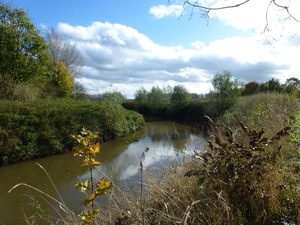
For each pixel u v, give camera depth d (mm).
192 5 2004
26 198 5969
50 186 6871
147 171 4441
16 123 10227
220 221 2342
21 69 18641
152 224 2779
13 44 18109
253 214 2432
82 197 5648
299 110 7387
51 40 30281
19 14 18578
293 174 2902
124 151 11094
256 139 2645
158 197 3240
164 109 34062
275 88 18359
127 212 3010
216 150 2709
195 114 25328
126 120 18562
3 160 9234
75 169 8547
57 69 25938
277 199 2438
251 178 2490
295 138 3979
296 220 2258
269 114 6746
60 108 12539
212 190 2510
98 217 3068
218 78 18328
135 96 37750
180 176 3717
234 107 15367
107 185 2094
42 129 11086
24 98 15062
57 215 4766
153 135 16250
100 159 9781
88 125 13664
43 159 10203
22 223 4812
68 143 11703
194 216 2551
